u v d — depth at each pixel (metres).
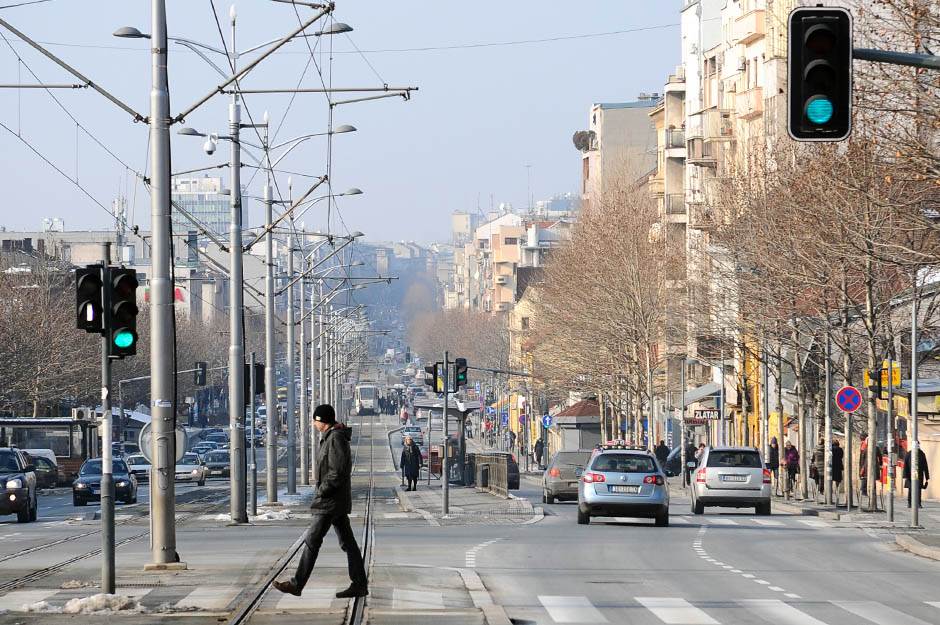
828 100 39.28
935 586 53.00
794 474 142.12
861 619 42.41
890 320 109.94
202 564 59.31
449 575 53.94
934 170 74.88
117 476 140.50
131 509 122.94
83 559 64.12
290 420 149.00
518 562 62.03
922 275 102.62
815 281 111.25
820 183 105.88
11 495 104.50
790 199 113.31
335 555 64.06
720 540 78.00
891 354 112.69
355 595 44.38
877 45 79.50
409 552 67.19
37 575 55.62
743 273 133.38
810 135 39.34
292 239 156.38
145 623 39.84
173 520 57.78
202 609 42.97
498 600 47.19
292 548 69.31
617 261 199.62
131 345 46.75
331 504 43.91
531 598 47.88
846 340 108.94
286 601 44.97
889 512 96.00
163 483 57.56
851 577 56.44
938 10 75.44
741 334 143.12
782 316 125.00
